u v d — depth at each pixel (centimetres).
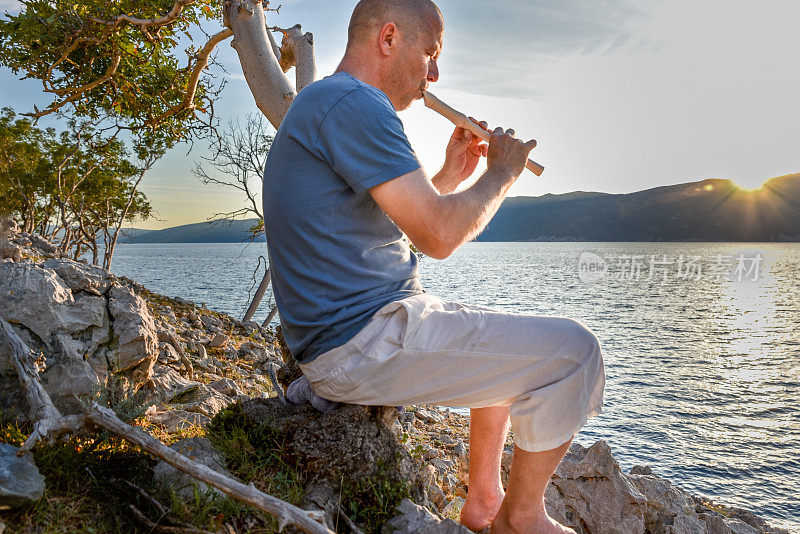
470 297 12525
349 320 202
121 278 845
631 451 2952
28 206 2402
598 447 342
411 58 219
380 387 206
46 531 166
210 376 491
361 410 229
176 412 318
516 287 16100
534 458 196
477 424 234
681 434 3316
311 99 201
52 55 927
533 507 201
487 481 234
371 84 221
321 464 221
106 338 315
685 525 352
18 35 872
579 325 196
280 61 521
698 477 2650
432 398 207
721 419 3784
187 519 186
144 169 2597
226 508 197
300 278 206
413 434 495
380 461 227
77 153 2464
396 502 223
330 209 199
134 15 855
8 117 2261
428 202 188
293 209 201
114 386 305
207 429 257
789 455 3011
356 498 221
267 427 244
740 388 4988
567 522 328
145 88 1009
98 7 820
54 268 327
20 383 246
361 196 200
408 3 216
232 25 442
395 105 230
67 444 205
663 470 2708
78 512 182
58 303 298
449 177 272
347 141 191
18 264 310
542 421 194
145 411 290
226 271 17312
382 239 210
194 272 16588
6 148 2216
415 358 198
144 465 215
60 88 934
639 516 334
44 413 215
